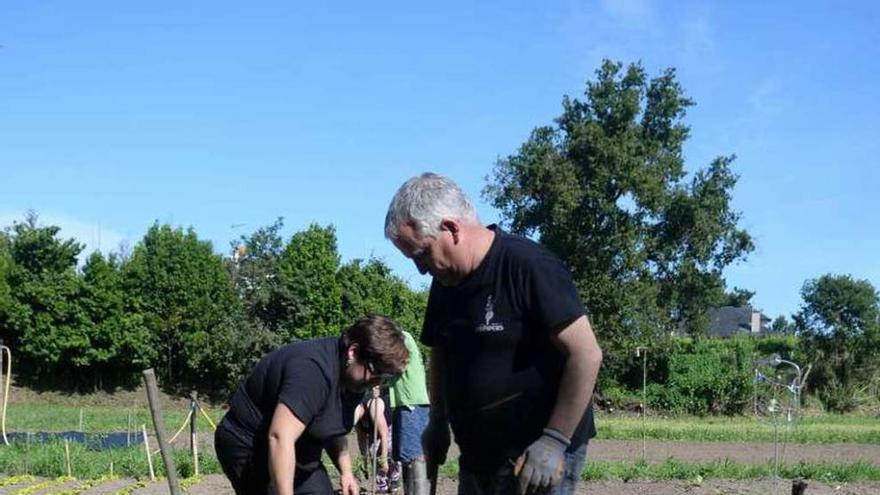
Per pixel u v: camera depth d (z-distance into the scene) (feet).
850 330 139.74
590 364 11.68
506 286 12.02
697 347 141.18
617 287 142.20
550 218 149.79
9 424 79.77
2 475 40.98
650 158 150.51
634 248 145.89
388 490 35.42
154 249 122.62
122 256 129.90
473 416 12.42
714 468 44.06
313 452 16.93
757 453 60.95
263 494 16.74
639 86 151.64
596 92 150.30
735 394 128.06
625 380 138.21
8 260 117.19
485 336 12.12
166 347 122.83
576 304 11.79
